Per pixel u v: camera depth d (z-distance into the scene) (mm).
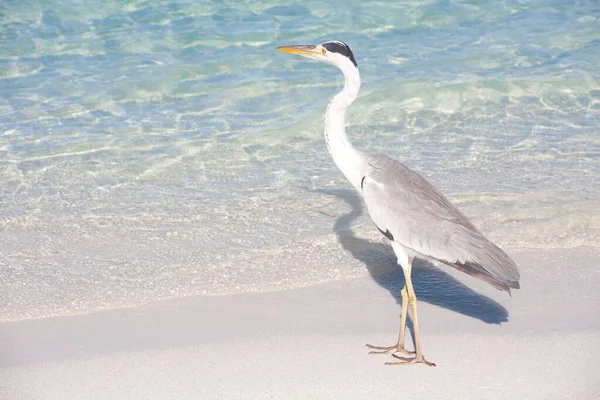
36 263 9391
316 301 8656
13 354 7582
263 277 9141
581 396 6855
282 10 17797
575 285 8859
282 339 7863
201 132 13109
